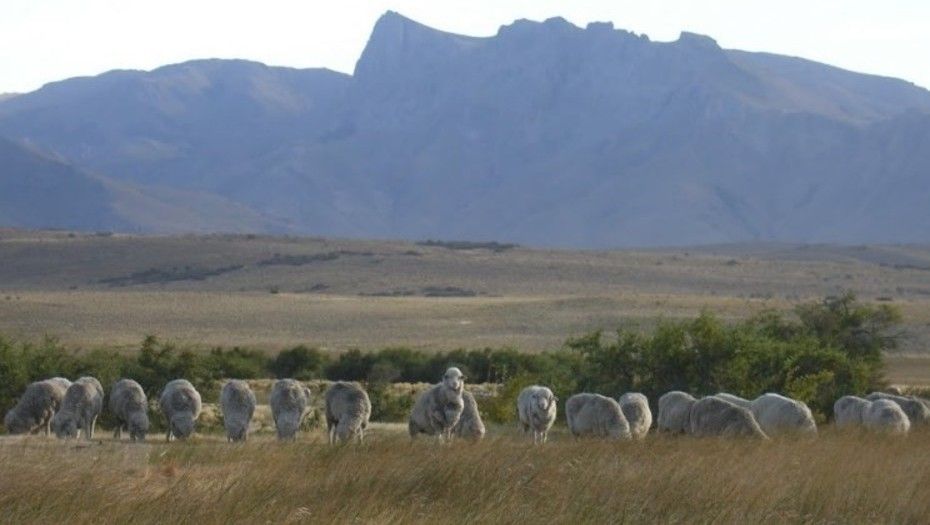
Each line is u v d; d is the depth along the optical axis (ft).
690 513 73.26
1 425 152.87
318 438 119.34
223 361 254.27
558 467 81.82
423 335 432.66
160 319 485.15
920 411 149.18
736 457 89.97
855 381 181.06
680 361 171.32
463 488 75.10
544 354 264.93
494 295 638.94
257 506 67.41
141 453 92.99
